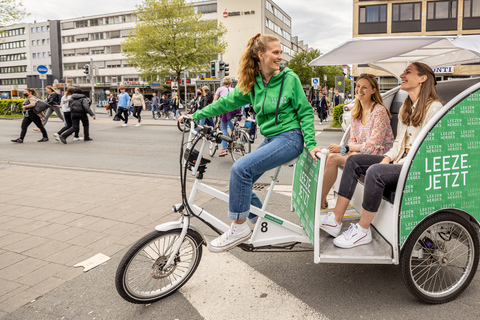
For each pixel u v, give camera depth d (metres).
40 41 90.50
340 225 2.99
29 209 5.01
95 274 3.26
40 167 7.87
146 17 37.44
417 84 2.88
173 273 2.99
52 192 5.83
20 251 3.72
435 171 2.61
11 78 97.31
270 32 66.50
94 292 2.98
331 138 13.22
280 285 3.03
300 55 54.25
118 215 4.73
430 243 2.75
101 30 78.62
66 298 2.90
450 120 2.58
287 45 77.50
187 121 3.01
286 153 2.80
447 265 2.88
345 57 3.51
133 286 2.76
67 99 12.26
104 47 78.88
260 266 3.36
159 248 2.82
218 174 7.12
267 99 2.79
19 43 93.31
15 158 9.18
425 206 2.63
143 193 5.72
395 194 2.57
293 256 3.56
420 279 2.89
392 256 2.63
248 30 62.25
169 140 12.45
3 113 25.16
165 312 2.71
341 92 24.22
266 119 2.91
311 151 2.71
